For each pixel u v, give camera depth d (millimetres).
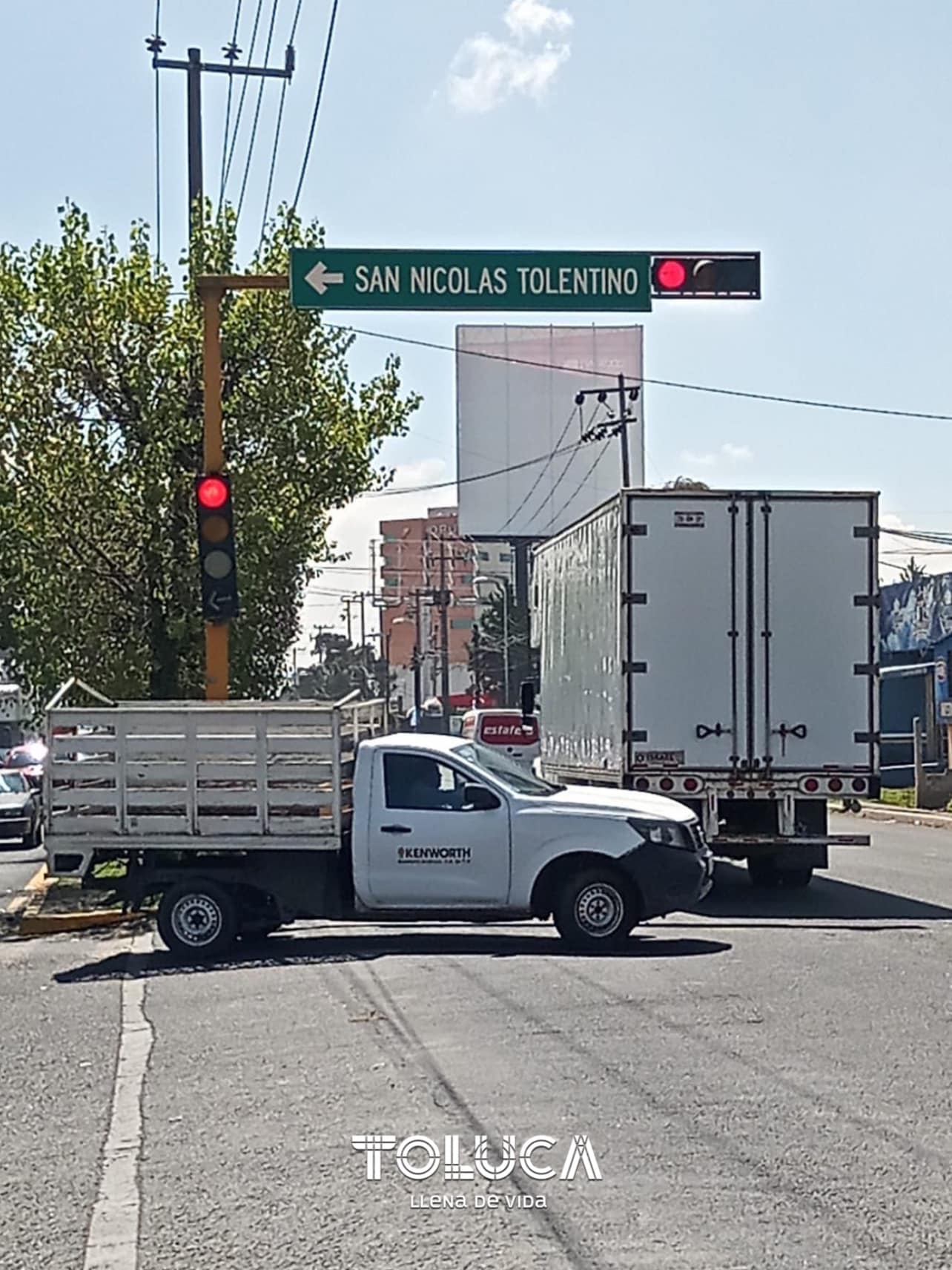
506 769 15086
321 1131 8156
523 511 61031
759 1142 7754
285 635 22750
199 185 25391
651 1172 7289
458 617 108500
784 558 17859
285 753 14539
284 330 21594
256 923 15117
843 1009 11062
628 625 17734
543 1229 6559
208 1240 6539
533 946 14492
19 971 14359
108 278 21656
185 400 21406
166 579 21219
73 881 20859
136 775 14633
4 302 21547
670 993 11711
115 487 21234
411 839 14336
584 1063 9469
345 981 12633
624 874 14211
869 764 17797
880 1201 6832
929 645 44188
